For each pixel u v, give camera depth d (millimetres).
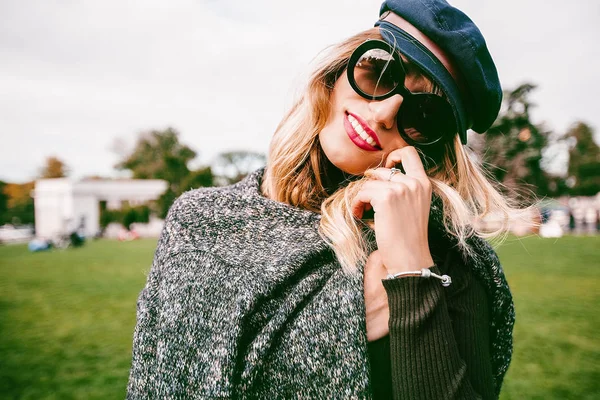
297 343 887
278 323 899
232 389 856
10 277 11680
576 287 8469
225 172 50406
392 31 1026
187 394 881
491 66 1064
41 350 5082
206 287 952
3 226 66125
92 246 26906
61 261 16328
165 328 943
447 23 1007
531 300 7320
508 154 34250
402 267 916
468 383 859
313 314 908
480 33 1048
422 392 843
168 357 917
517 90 35469
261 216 1062
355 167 1073
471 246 1067
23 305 7734
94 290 9203
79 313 6988
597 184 51969
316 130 1103
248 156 50875
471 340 945
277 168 1147
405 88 999
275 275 942
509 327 1128
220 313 921
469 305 991
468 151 1261
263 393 873
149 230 49031
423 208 963
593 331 5449
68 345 5262
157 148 73625
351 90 1034
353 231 1004
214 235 1035
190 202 1123
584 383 3859
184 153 74062
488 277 1074
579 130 54219
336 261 998
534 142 35531
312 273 965
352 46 1068
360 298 923
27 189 72875
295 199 1140
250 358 876
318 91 1081
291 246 998
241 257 983
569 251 16297
